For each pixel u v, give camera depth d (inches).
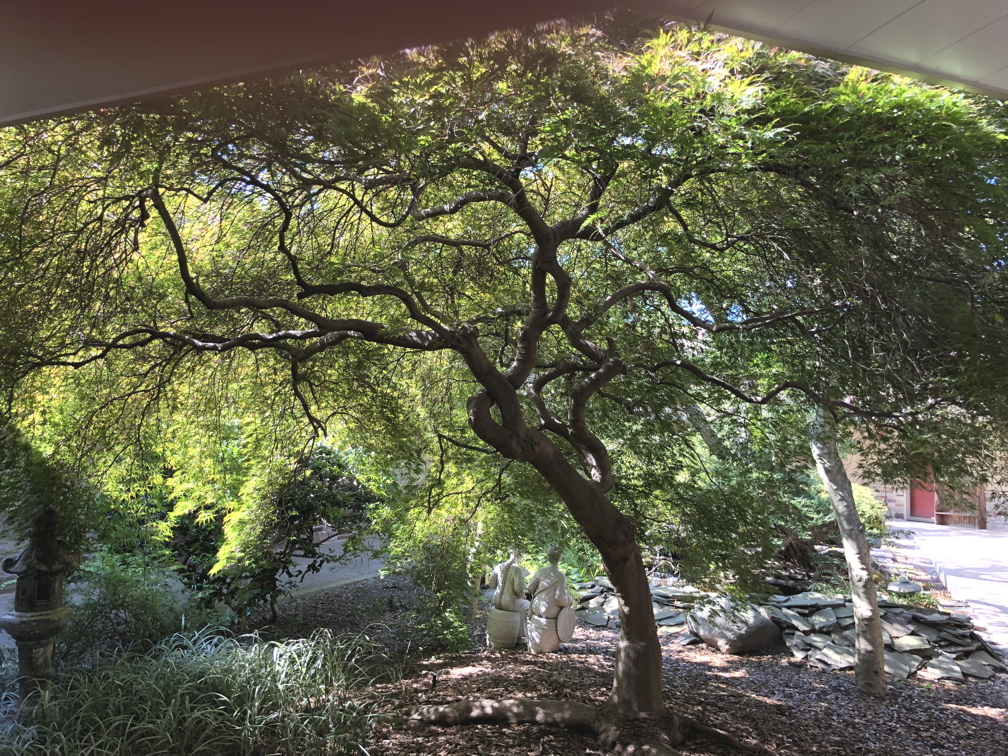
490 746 210.2
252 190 200.1
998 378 169.6
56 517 234.8
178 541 362.3
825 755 232.4
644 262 256.1
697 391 274.7
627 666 219.8
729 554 261.6
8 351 178.4
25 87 84.7
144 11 67.1
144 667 235.9
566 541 291.7
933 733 274.4
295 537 359.6
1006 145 170.7
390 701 249.6
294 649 256.5
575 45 142.9
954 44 94.5
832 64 186.2
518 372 197.6
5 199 185.6
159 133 135.3
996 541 754.8
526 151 181.8
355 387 259.0
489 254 240.1
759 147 163.3
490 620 355.3
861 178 166.2
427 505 294.7
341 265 225.8
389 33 71.1
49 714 207.5
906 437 205.5
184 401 256.2
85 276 189.2
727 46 169.3
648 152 165.8
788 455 275.4
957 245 167.2
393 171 164.1
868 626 323.9
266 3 65.6
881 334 193.8
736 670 352.5
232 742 204.1
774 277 222.7
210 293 219.5
